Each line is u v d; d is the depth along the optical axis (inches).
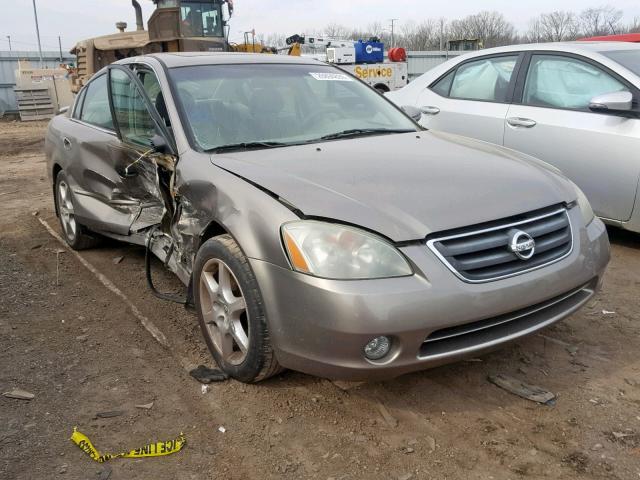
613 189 184.4
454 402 112.4
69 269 190.7
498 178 118.0
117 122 170.7
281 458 98.8
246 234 107.5
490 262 101.7
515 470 94.3
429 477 93.4
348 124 154.3
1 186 342.6
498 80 222.4
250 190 112.4
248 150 133.5
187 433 105.7
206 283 122.7
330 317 95.7
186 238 133.6
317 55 792.9
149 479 94.3
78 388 119.5
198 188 125.0
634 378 118.8
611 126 183.8
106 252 206.8
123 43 657.0
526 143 205.6
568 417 106.9
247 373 114.7
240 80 156.3
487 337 103.2
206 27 580.7
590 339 135.0
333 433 104.6
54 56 1277.1
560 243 111.8
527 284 102.8
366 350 96.9
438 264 98.0
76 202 192.1
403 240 98.0
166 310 156.0
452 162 126.2
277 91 156.3
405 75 829.8
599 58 194.5
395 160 125.7
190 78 152.3
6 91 1118.4
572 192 124.3
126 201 171.8
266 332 107.6
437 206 104.7
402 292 94.8
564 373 121.2
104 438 104.2
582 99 195.9
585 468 94.1
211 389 118.3
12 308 159.3
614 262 182.2
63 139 201.0
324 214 101.4
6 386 120.0
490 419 107.1
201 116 142.5
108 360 130.8
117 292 168.2
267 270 103.8
